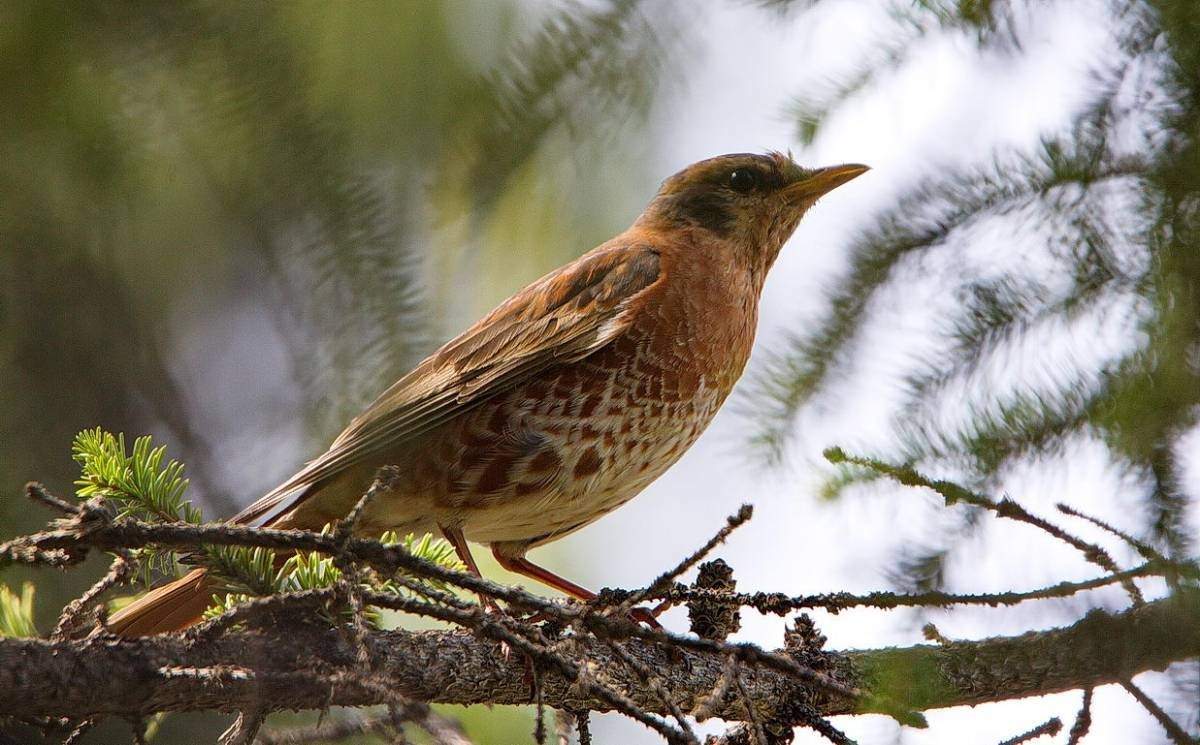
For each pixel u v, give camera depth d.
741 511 5.78
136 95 9.05
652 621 8.06
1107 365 6.19
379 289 8.88
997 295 7.00
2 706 5.84
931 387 6.95
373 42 8.93
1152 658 6.21
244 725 6.11
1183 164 6.26
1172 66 6.46
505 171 8.53
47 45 8.88
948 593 6.23
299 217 9.01
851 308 7.40
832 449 6.52
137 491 6.97
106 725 9.65
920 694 6.73
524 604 5.99
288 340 9.21
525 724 9.21
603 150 8.88
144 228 10.24
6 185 9.30
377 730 6.87
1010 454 6.34
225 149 9.07
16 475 9.66
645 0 8.17
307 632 6.71
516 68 8.27
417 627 9.85
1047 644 7.28
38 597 8.88
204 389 10.92
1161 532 5.84
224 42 8.92
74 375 10.17
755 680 7.55
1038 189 6.98
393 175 8.94
